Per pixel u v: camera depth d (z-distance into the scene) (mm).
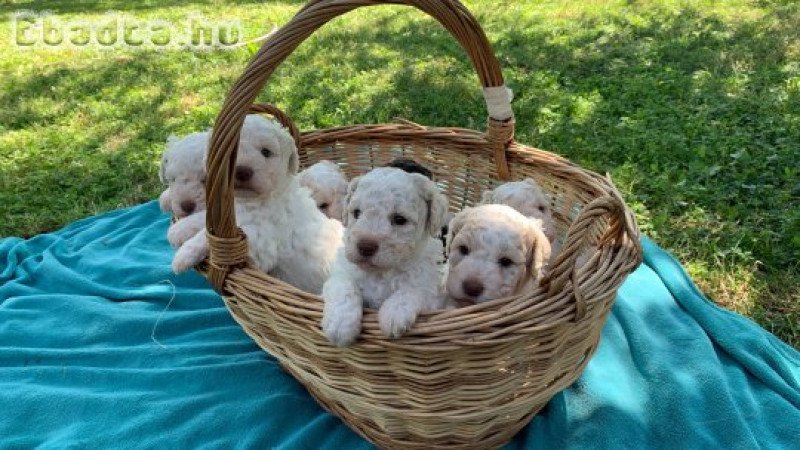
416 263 670
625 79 1784
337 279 640
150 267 1054
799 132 1397
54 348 904
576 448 720
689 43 2057
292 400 784
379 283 653
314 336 607
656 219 1146
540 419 755
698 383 796
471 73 1950
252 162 724
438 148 1054
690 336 866
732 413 749
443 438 672
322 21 626
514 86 1801
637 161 1365
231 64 2266
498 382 608
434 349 559
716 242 1088
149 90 2023
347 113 1726
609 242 684
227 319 949
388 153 1083
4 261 1114
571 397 787
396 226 632
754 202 1176
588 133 1494
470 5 2857
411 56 2164
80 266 1082
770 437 734
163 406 774
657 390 789
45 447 723
